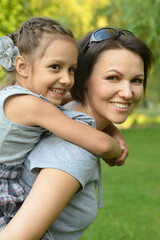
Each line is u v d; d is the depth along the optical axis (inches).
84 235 182.2
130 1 364.8
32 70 56.2
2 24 185.6
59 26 57.5
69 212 58.1
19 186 56.0
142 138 629.6
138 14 359.9
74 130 54.1
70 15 425.1
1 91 55.7
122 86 59.2
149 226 198.7
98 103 61.2
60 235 59.5
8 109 53.6
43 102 54.6
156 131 724.7
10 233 47.9
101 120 65.9
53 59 55.0
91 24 407.5
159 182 303.3
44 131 57.0
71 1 438.9
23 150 55.7
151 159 424.8
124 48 59.3
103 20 409.1
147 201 245.0
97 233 185.2
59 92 57.2
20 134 54.1
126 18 366.0
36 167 52.7
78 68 63.4
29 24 57.9
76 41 58.9
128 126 851.4
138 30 363.3
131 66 59.1
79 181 52.2
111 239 179.6
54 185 50.4
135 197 254.7
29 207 49.1
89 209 59.9
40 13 230.4
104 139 56.4
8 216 54.2
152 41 366.0
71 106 66.4
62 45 55.5
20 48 57.2
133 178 319.0
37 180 51.5
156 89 784.3
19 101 53.7
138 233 189.3
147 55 61.4
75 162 52.5
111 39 59.9
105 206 234.5
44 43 55.2
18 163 56.2
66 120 54.6
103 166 380.5
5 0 184.1
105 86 59.6
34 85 56.4
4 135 53.6
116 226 197.6
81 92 64.2
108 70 58.9
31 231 48.4
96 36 60.7
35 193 50.1
